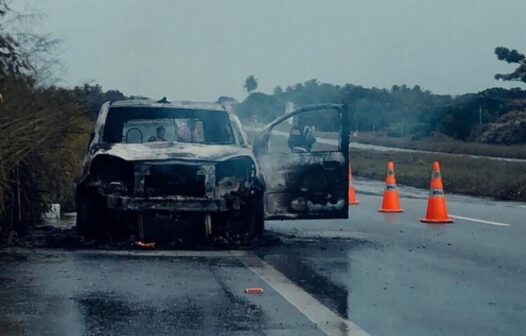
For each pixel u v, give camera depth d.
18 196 11.91
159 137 12.83
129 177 10.96
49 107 13.02
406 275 9.47
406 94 79.25
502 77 66.56
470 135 67.19
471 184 25.48
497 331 6.86
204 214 11.10
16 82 12.74
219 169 11.10
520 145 60.62
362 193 24.36
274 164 12.34
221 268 9.60
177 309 7.43
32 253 10.60
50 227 13.32
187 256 10.49
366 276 9.35
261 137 12.41
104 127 11.98
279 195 12.35
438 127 71.31
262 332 6.68
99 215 11.33
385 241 12.57
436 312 7.54
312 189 12.45
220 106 12.91
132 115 12.74
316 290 8.47
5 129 11.76
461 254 11.23
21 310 7.32
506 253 11.38
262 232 11.80
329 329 6.82
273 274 9.30
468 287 8.79
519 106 67.81
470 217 16.77
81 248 11.10
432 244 12.28
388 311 7.55
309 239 12.69
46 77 13.86
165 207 10.93
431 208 15.71
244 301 7.82
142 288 8.33
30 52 13.71
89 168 11.12
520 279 9.29
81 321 6.96
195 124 13.04
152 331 6.66
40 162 12.91
